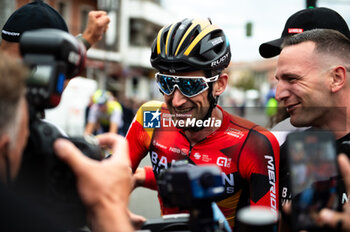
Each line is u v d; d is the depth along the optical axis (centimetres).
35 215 54
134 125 130
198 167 71
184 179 68
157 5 1966
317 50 98
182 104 111
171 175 71
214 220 72
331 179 72
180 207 71
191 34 111
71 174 65
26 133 61
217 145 119
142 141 130
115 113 359
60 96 66
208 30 114
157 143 126
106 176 61
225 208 119
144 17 1802
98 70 1065
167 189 73
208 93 114
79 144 70
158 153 126
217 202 119
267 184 111
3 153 56
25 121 60
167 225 85
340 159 73
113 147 71
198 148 120
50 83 63
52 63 63
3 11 291
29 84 63
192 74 110
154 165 128
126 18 1692
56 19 115
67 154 60
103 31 134
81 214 67
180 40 110
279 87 103
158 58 112
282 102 104
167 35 114
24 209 54
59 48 63
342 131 97
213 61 110
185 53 108
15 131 56
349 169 73
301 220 71
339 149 85
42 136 64
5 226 52
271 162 112
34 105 64
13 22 112
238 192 120
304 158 72
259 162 113
